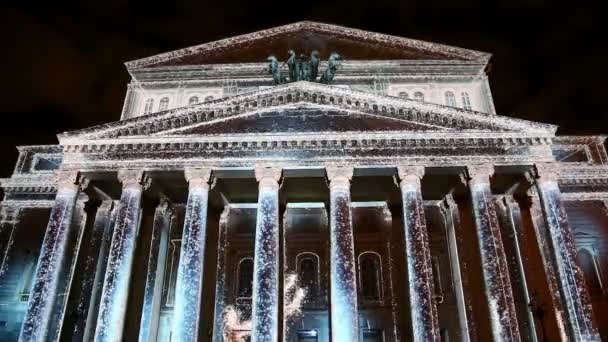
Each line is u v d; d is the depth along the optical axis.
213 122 29.62
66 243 27.70
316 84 30.00
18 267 34.22
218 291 32.66
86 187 29.69
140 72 40.81
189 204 27.81
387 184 31.89
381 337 32.06
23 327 25.45
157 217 33.41
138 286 31.03
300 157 28.59
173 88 40.38
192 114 29.73
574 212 34.12
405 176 28.19
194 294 25.95
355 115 29.66
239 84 40.19
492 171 28.34
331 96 30.16
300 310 32.62
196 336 25.30
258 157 28.69
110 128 29.41
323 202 35.06
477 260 30.66
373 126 29.28
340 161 28.52
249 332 32.22
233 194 33.78
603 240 33.41
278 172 28.34
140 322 30.50
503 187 32.34
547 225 27.48
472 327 30.05
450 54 41.41
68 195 28.38
